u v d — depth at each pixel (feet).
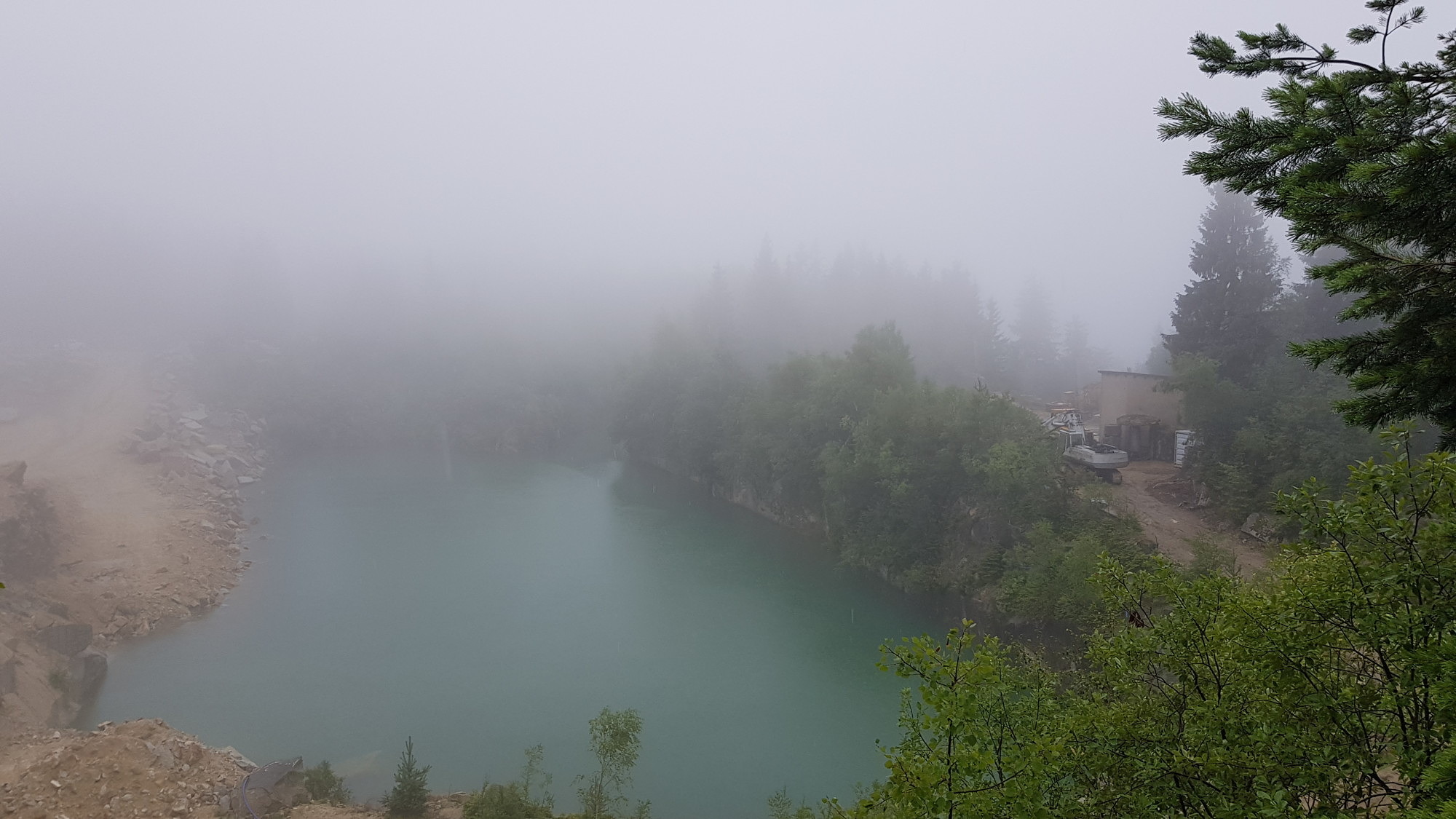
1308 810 26.17
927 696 26.35
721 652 134.92
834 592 163.53
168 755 83.71
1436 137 20.39
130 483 205.16
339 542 201.16
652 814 89.04
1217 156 24.18
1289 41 23.43
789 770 98.12
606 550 195.31
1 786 76.69
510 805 77.36
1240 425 147.33
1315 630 24.81
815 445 201.57
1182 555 119.34
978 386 160.35
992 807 24.44
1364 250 22.91
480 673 126.52
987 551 141.79
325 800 83.82
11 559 132.16
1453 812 14.79
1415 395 24.50
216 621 148.36
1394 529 23.40
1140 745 29.19
